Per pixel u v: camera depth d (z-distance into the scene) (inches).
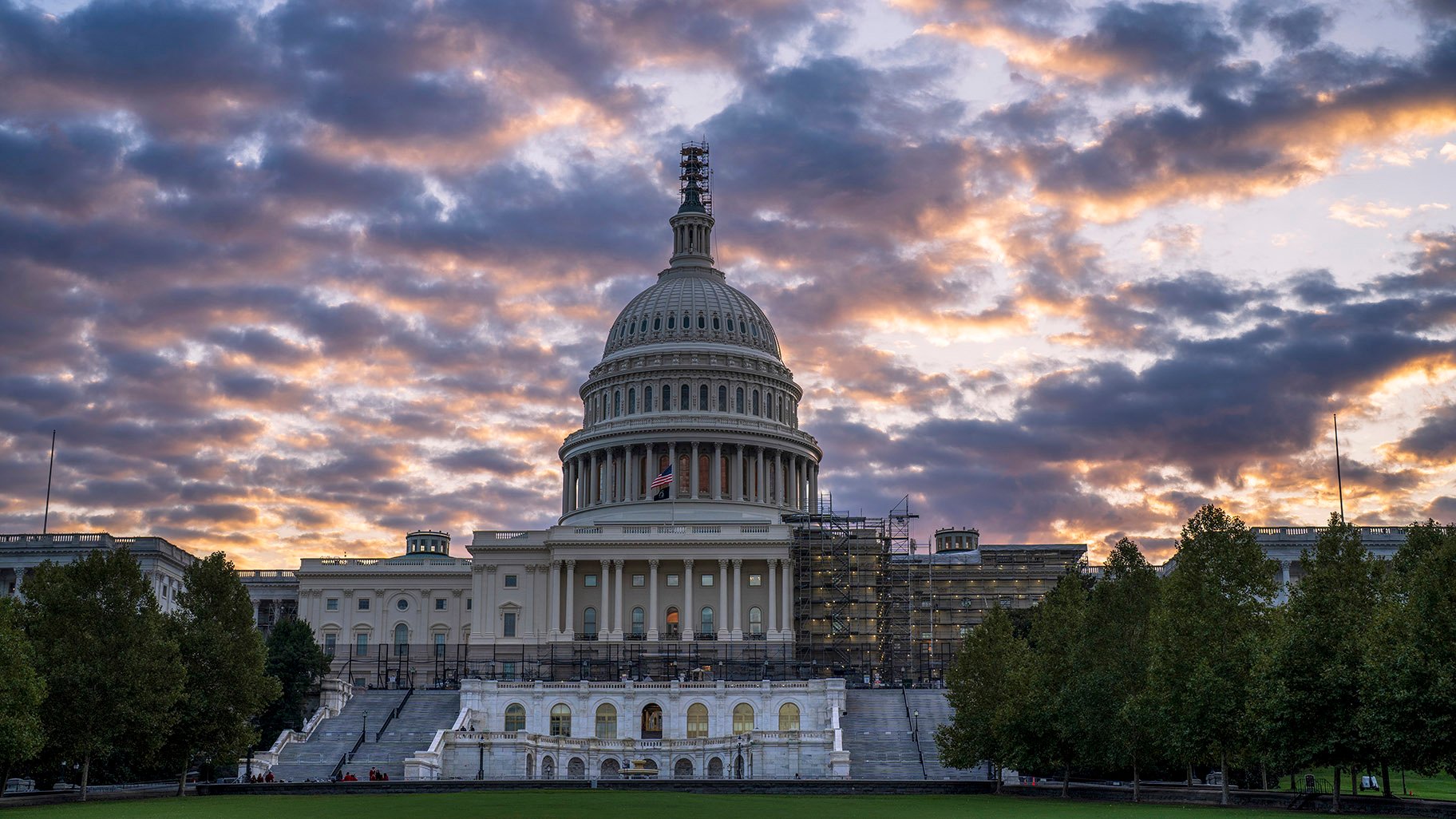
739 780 4015.8
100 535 6491.1
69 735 3508.9
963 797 3740.2
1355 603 3068.4
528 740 5064.0
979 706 4106.8
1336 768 2915.8
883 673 7121.1
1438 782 4372.5
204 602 4060.0
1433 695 2652.6
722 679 5757.9
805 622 7455.7
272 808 3088.1
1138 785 3501.5
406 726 5502.0
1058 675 3828.7
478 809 2997.0
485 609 7396.7
